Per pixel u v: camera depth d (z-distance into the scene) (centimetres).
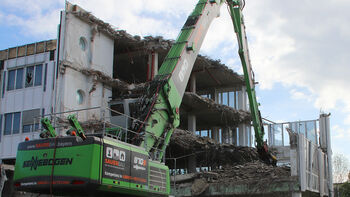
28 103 3011
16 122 3031
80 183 1195
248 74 2527
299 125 3838
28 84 3059
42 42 3084
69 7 3045
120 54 3756
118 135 1591
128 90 3372
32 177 1264
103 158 1245
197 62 3994
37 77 3036
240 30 2447
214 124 4966
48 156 1262
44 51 3058
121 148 1340
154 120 1739
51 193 1234
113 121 1845
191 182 2630
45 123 1378
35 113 2956
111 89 3297
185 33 2097
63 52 2908
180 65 1962
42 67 3030
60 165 1236
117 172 1295
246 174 2548
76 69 2978
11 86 3133
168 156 3934
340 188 4759
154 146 1758
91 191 1247
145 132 1667
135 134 1662
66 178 1214
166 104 1831
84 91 3041
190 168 3812
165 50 3650
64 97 2839
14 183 1296
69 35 2959
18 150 1326
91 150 1212
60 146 1257
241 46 2452
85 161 1207
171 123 1833
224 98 4797
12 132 3027
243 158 3362
